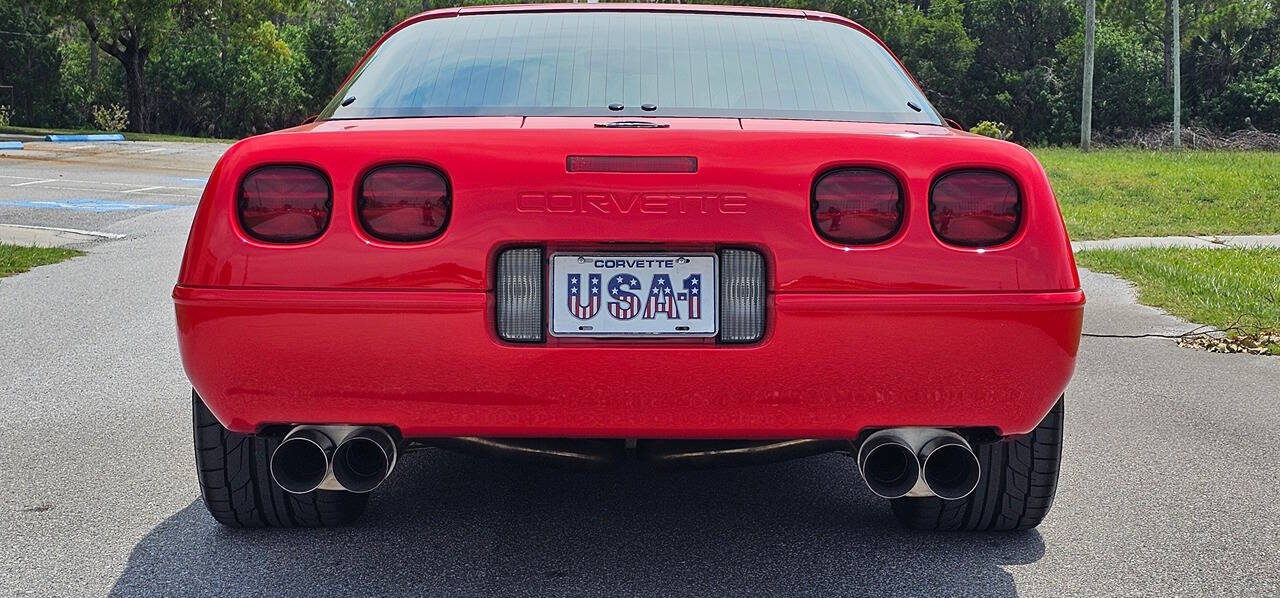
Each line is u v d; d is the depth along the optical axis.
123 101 55.81
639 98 2.84
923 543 3.18
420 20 3.34
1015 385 2.52
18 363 5.55
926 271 2.47
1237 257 10.70
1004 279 2.49
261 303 2.47
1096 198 18.48
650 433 2.54
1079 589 2.85
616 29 3.17
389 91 2.93
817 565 3.00
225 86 57.38
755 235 2.46
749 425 2.52
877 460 2.73
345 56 63.97
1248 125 56.72
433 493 3.62
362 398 2.51
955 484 2.61
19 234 11.09
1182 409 4.91
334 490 2.87
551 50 3.05
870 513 3.45
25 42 53.44
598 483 3.76
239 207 2.50
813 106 2.86
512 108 2.81
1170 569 3.00
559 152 2.47
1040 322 2.49
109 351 5.86
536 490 3.67
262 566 2.97
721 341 2.50
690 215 2.46
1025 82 61.16
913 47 62.03
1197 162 27.48
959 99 61.88
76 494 3.59
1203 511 3.50
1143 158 29.98
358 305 2.46
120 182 19.03
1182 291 8.27
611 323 2.49
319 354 2.48
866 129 2.62
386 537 3.19
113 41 47.25
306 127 2.72
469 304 2.46
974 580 2.90
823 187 2.48
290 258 2.47
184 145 33.28
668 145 2.47
